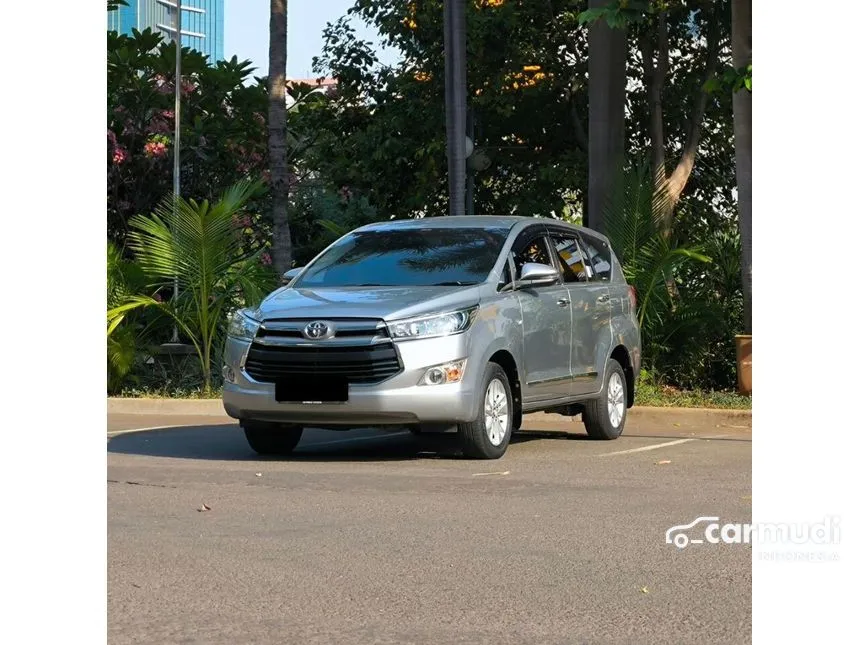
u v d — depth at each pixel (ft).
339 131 80.02
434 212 78.69
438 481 31.81
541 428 47.32
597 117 61.11
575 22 73.56
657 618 18.51
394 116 75.87
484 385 35.88
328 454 38.17
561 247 41.83
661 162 71.61
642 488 30.71
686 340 57.52
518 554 22.91
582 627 18.02
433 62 75.56
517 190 78.48
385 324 34.78
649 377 56.08
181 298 56.39
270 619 18.45
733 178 78.02
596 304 42.16
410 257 38.83
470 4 73.31
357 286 37.73
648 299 56.39
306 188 79.82
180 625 18.15
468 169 58.70
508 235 39.40
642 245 56.70
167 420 49.29
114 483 30.86
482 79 74.59
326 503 28.35
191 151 75.36
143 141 75.15
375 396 34.55
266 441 37.65
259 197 71.41
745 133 54.60
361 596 19.81
